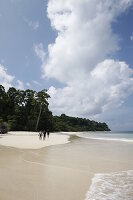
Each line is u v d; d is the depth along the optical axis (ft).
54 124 375.45
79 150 73.20
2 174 33.65
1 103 329.31
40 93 335.67
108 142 119.65
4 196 23.18
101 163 46.03
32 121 321.11
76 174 35.01
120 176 33.94
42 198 22.88
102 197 23.50
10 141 107.24
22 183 28.53
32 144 93.25
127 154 62.44
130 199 22.88
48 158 52.39
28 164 43.06
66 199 22.74
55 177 32.48
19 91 353.10
